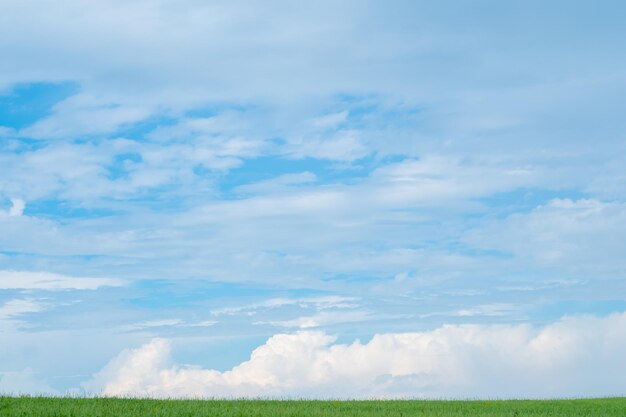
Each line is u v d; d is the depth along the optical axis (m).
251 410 31.95
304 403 36.91
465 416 32.38
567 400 42.12
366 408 35.56
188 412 30.11
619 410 36.78
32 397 33.50
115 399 34.31
